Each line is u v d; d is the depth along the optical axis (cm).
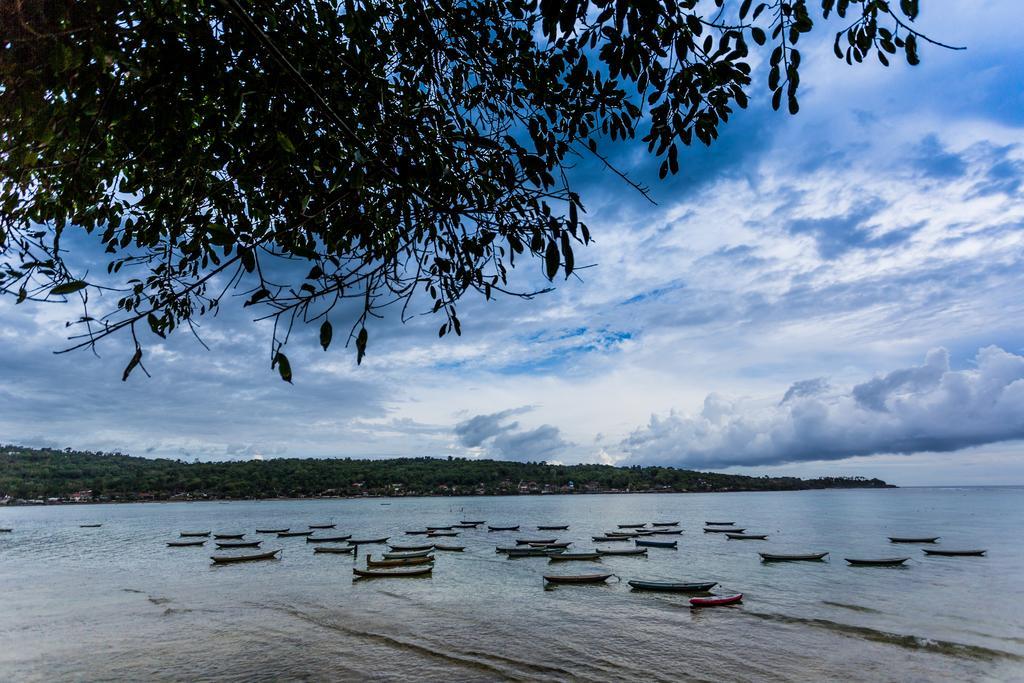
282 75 292
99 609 2625
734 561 4031
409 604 2708
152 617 2459
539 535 6319
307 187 334
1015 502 16488
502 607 2627
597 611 2523
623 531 6588
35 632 2214
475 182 341
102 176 371
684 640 2058
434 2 349
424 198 317
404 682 1669
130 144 312
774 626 2227
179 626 2302
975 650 1898
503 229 354
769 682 1642
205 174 348
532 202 335
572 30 328
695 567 3762
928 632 2119
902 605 2566
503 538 5997
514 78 394
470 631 2212
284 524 8806
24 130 300
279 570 3819
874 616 2370
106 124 293
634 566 3844
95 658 1880
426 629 2248
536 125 402
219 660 1861
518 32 385
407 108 330
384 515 11081
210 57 273
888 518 9131
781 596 2786
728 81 346
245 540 5988
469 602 2741
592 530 6950
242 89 288
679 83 357
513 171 330
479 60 380
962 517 9362
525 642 2059
